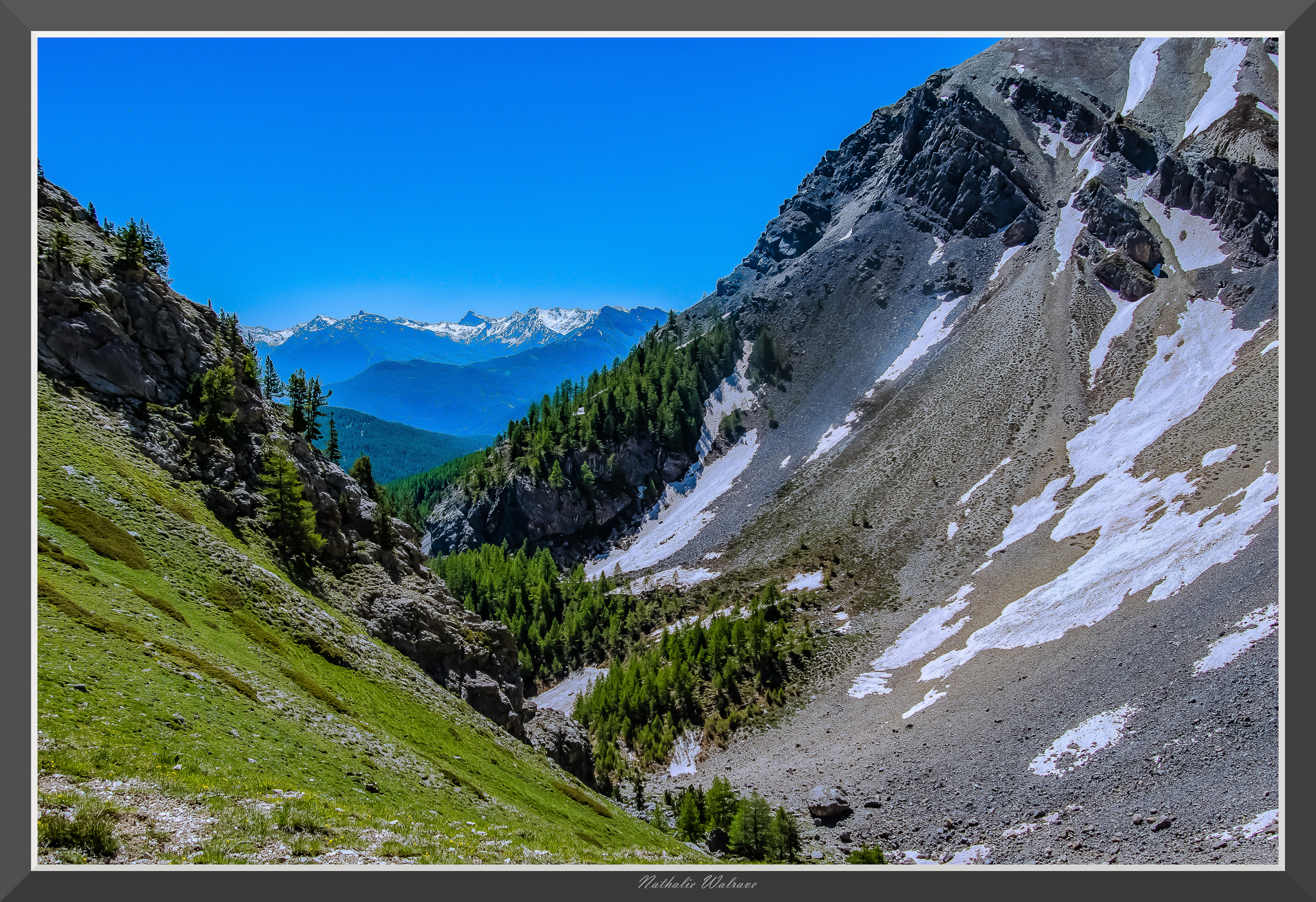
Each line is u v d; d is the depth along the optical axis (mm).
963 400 174375
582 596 160875
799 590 138250
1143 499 113062
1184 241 194375
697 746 109562
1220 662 68938
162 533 54031
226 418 76000
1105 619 89062
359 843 27641
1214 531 92188
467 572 170375
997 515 133625
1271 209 184000
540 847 36125
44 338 64625
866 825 74688
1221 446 113375
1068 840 59281
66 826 21906
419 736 53062
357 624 70000
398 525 95562
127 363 69438
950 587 121062
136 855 22438
